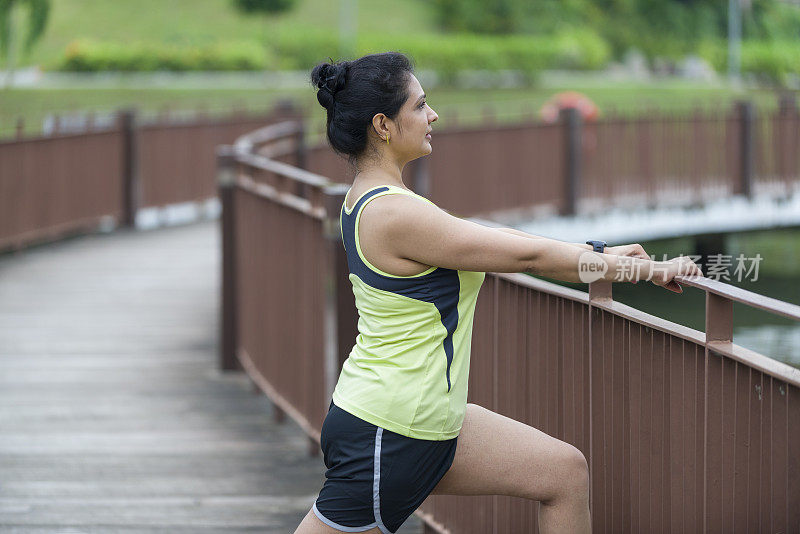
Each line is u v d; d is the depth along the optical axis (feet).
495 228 16.75
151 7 301.63
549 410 19.57
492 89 247.50
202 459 30.68
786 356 44.34
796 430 14.01
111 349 44.37
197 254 68.39
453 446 15.79
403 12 310.45
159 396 37.42
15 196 65.87
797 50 288.71
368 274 15.35
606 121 74.84
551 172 74.02
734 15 285.23
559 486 16.06
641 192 76.13
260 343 36.45
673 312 54.60
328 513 15.71
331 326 42.98
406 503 15.57
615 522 18.02
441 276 15.20
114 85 226.58
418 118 15.37
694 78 294.46
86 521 25.96
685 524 16.26
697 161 77.36
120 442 32.24
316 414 30.40
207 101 210.38
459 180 68.18
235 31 292.81
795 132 80.02
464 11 298.76
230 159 39.63
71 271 62.44
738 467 15.20
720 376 15.31
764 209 79.41
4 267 63.52
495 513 21.35
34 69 240.12
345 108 15.44
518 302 20.51
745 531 15.10
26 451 31.40
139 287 57.77
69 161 71.72
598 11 310.86
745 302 13.97
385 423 15.25
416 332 15.28
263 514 26.43
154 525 25.72
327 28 297.33
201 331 47.62
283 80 242.17
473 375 22.72
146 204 80.84
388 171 15.62
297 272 31.53
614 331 17.79
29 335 46.93
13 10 185.37
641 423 17.28
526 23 296.30
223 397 37.29
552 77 268.41
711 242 76.95
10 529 25.41
